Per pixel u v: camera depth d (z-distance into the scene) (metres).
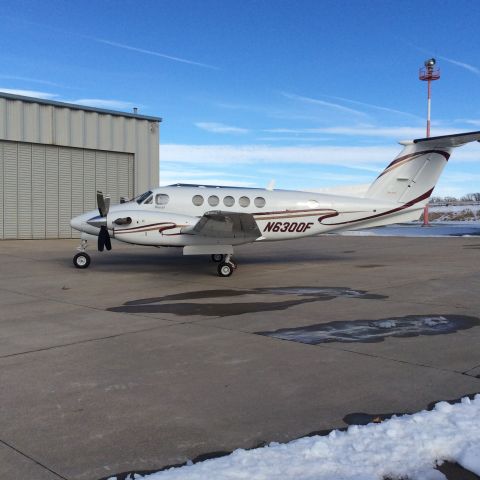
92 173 24.88
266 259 17.03
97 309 8.57
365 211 14.48
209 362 5.59
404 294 9.91
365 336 6.68
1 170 22.34
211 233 12.42
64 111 23.69
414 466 3.27
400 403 4.38
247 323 7.47
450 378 5.01
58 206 23.97
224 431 3.85
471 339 6.51
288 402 4.42
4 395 4.61
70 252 18.31
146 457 3.46
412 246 22.89
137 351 6.03
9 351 6.05
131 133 25.83
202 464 3.29
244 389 4.74
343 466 3.26
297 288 10.75
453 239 28.20
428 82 42.91
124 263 15.40
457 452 3.41
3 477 3.20
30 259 16.05
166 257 17.22
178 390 4.73
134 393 4.66
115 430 3.88
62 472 3.27
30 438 3.75
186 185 14.41
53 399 4.52
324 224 14.38
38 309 8.58
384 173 14.73
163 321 7.63
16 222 22.89
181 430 3.88
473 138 13.77
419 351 5.96
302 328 7.15
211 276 12.66
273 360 5.64
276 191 14.40
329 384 4.86
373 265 15.15
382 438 3.62
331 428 3.90
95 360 5.68
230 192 14.02
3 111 21.98
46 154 23.50
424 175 14.66
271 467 3.24
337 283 11.44
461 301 9.15
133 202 13.75
